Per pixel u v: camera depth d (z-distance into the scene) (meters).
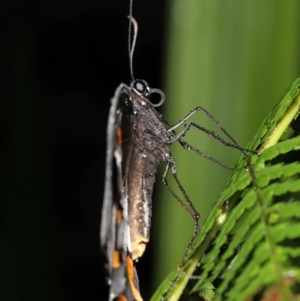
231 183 0.24
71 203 0.38
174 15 0.27
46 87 0.39
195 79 0.27
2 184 0.31
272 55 0.27
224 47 0.27
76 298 0.35
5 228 0.30
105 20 0.39
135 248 0.25
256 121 0.27
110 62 0.39
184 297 0.24
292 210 0.22
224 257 0.22
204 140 0.27
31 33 0.38
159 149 0.26
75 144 0.39
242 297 0.22
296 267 0.22
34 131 0.31
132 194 0.26
